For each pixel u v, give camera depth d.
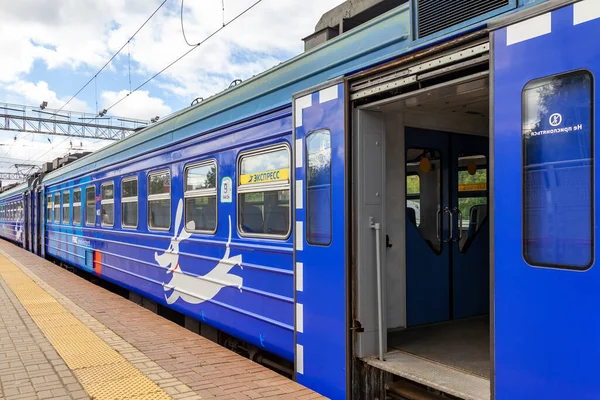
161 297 6.55
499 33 2.49
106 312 6.85
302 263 3.78
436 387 2.87
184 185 5.91
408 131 4.07
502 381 2.42
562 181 2.23
